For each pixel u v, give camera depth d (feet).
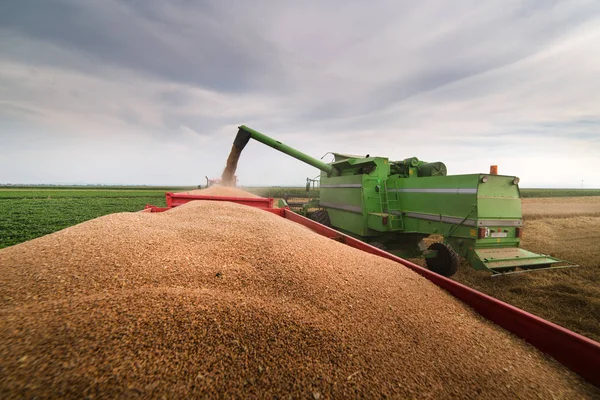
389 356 5.12
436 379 4.76
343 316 5.97
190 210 12.79
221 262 7.40
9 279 5.61
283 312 5.65
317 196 34.63
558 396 4.49
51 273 5.92
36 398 3.43
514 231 14.62
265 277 6.97
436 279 8.36
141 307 5.08
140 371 4.01
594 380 4.68
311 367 4.60
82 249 6.96
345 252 9.52
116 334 4.46
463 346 5.60
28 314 4.66
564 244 27.04
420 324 6.17
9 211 54.03
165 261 6.97
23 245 7.24
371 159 20.04
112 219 9.39
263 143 28.84
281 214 20.26
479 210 13.51
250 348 4.74
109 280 5.93
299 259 7.95
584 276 17.52
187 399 3.81
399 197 19.10
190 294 5.66
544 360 5.32
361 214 19.76
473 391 4.58
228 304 5.58
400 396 4.34
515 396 4.50
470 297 7.25
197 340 4.67
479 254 13.55
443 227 15.48
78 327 4.48
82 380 3.73
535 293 14.99
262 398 4.03
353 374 4.60
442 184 15.66
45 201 84.28
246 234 9.45
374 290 7.20
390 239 19.88
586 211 56.59
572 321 12.07
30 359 3.87
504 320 6.34
